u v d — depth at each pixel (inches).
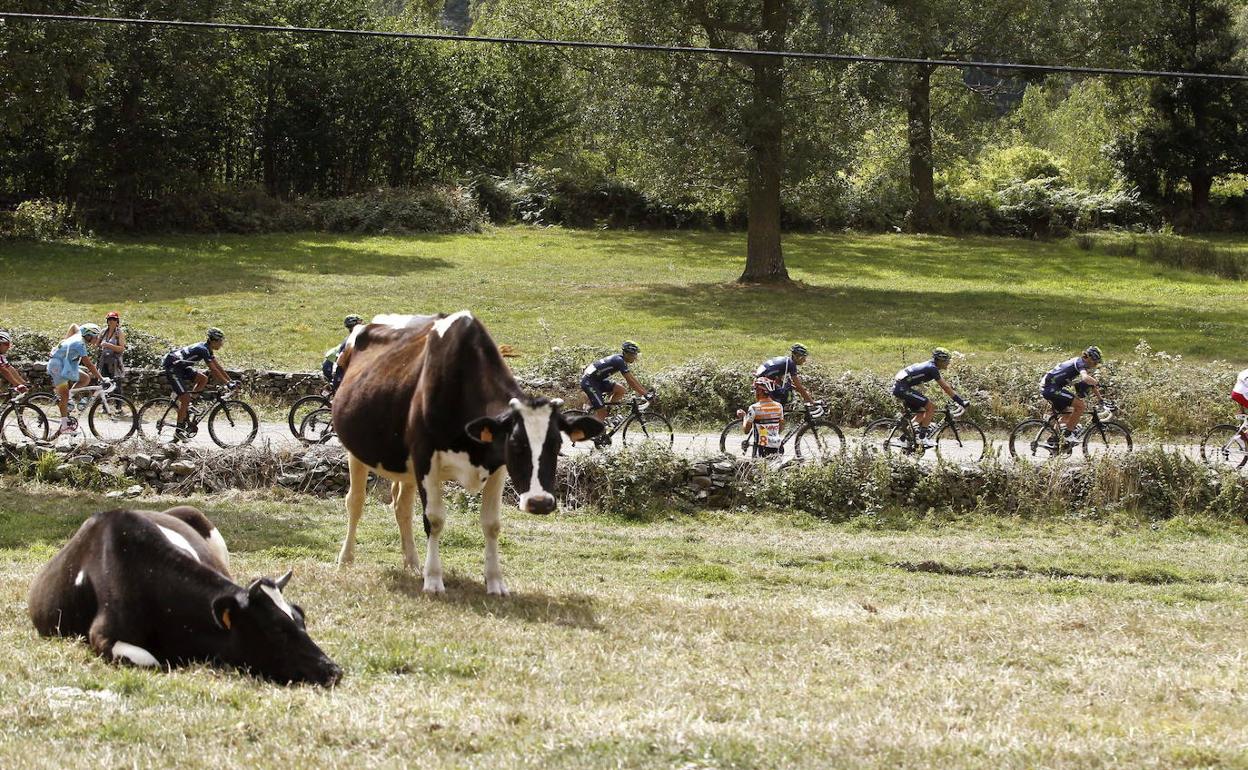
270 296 1456.7
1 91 1574.8
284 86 2204.7
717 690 300.8
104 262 1638.8
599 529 633.6
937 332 1343.5
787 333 1312.7
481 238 2046.0
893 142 1801.2
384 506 666.2
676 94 1440.7
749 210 1665.8
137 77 1851.6
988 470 714.8
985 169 2603.3
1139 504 714.8
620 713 274.4
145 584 303.7
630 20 1444.4
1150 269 1964.8
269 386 1023.0
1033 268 1934.1
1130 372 1078.4
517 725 264.7
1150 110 2630.4
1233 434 912.9
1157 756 253.8
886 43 1449.3
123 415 900.0
